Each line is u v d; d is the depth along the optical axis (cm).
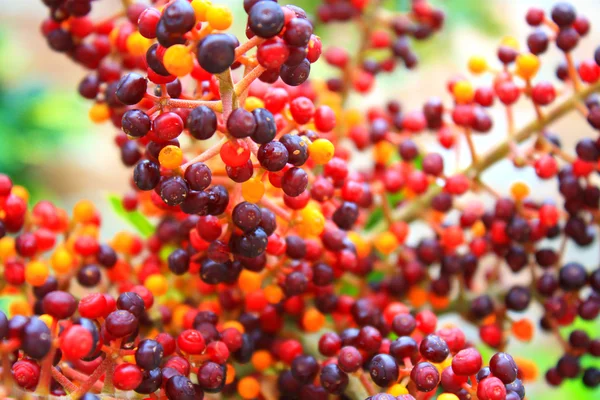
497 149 37
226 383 32
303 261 33
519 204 36
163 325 34
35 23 88
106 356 28
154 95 29
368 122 43
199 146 34
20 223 33
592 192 35
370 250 38
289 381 33
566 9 35
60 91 79
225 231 30
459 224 38
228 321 35
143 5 35
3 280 33
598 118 34
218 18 27
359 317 34
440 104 38
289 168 29
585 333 36
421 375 29
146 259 37
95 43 36
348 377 31
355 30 55
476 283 41
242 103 29
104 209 71
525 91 36
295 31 27
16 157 73
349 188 33
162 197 28
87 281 34
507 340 38
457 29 62
